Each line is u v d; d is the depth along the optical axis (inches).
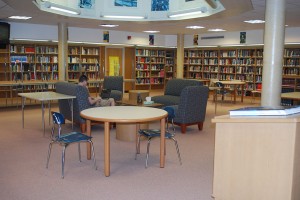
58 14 314.5
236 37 492.4
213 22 361.1
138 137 185.3
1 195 128.3
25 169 159.2
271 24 205.5
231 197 89.0
